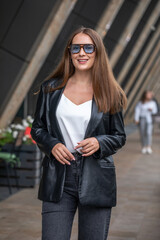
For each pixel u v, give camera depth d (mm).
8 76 11352
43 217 3373
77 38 3395
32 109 17062
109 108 3369
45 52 11680
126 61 24859
